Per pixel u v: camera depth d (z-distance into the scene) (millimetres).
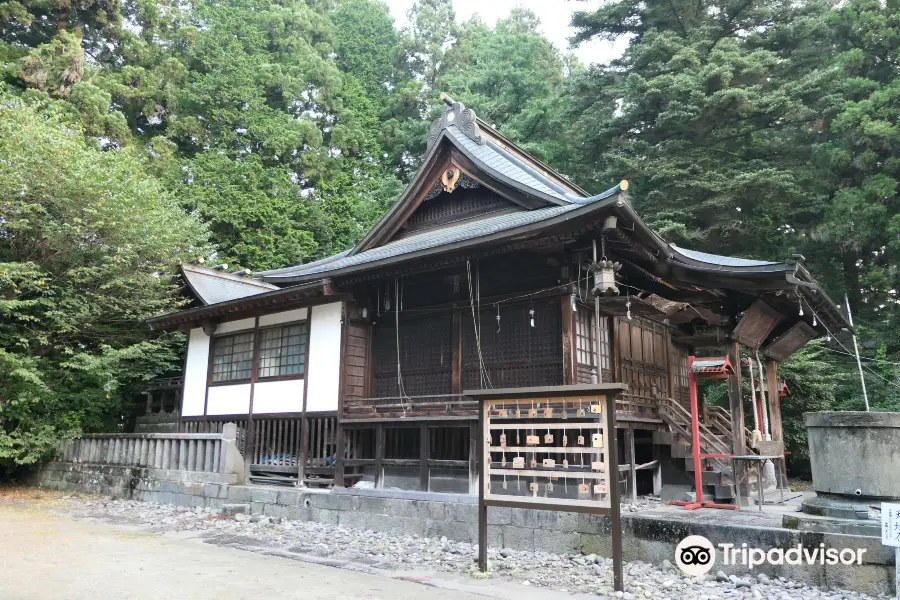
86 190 15508
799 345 11914
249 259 28234
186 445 12961
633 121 24641
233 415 13805
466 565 7324
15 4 26953
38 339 15156
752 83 23562
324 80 35625
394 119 37344
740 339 9953
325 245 31312
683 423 11461
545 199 10742
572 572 6926
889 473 6359
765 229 23047
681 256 9609
